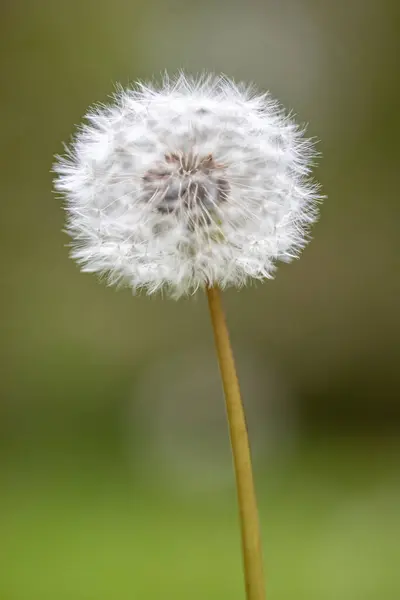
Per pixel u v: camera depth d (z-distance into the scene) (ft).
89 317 4.65
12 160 4.77
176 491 3.12
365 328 4.57
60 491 3.06
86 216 1.49
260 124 1.49
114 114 1.50
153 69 4.52
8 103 4.77
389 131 4.67
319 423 4.33
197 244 1.46
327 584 2.02
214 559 2.23
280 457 3.64
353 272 4.63
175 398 4.06
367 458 3.47
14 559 2.23
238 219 1.48
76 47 4.75
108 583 2.01
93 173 1.48
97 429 4.07
